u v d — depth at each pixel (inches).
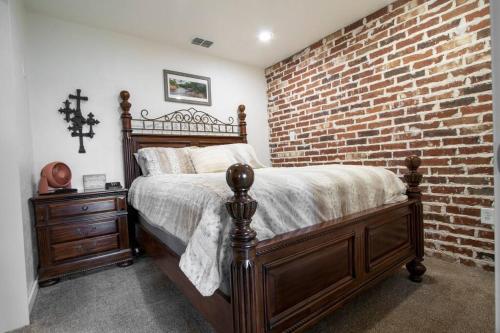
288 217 45.3
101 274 81.9
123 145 103.8
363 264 54.7
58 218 78.3
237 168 34.5
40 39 90.4
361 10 97.5
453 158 79.7
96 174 98.7
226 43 120.0
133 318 57.1
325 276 47.3
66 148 94.0
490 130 72.4
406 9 89.5
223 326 39.1
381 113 98.0
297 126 134.3
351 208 55.9
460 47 77.6
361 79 104.0
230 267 36.5
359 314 55.5
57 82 93.0
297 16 100.0
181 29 106.5
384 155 97.4
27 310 56.8
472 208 76.4
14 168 57.9
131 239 97.8
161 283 74.2
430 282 68.4
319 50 119.9
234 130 139.8
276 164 148.3
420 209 70.9
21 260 57.2
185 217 48.6
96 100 100.7
